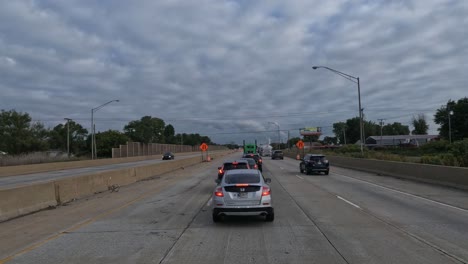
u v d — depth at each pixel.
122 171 25.19
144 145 95.06
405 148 82.81
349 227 10.61
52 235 10.22
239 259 7.62
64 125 111.50
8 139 83.38
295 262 7.37
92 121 65.94
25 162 53.66
